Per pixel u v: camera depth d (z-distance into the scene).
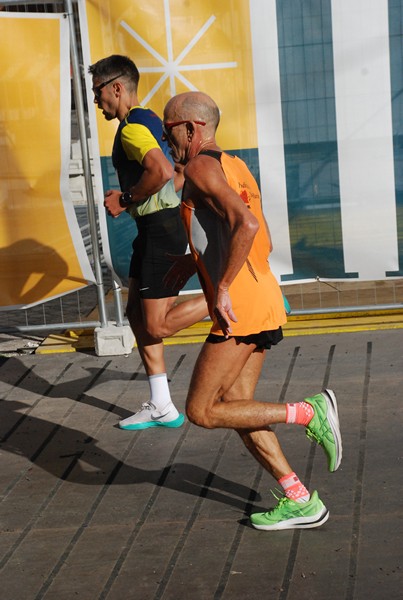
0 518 4.66
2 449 5.55
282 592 3.78
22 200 7.01
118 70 5.45
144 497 4.77
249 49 6.79
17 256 7.10
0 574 4.11
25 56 6.79
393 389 5.97
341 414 5.63
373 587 3.76
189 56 6.79
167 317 5.49
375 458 5.00
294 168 6.93
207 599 3.78
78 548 4.29
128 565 4.10
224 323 3.88
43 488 4.97
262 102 6.85
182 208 4.04
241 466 5.05
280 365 6.62
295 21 6.74
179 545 4.24
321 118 6.85
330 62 6.77
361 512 4.41
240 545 4.20
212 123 4.09
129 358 7.12
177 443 5.46
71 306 8.99
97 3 6.76
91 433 5.71
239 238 3.76
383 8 6.68
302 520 4.27
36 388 6.60
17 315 8.79
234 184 3.98
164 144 5.46
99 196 7.04
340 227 7.00
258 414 4.14
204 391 4.10
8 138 6.89
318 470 4.90
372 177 6.91
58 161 6.97
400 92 6.78
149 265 5.45
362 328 7.25
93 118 6.92
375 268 7.04
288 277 7.11
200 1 6.74
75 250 7.13
